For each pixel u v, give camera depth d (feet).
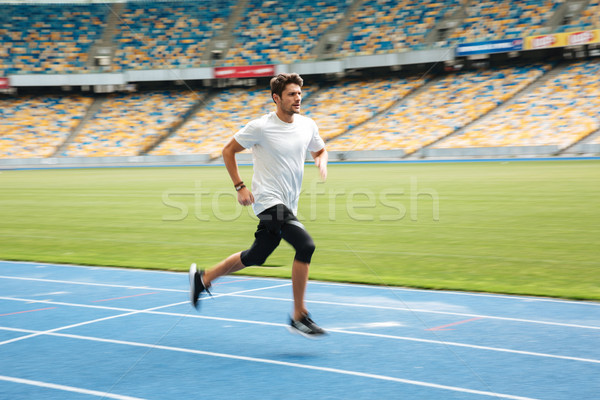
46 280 25.88
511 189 63.62
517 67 156.56
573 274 26.20
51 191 78.13
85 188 81.66
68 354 15.25
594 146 118.73
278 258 31.91
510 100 146.41
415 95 160.97
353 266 29.17
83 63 183.62
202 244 37.42
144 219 50.11
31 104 179.93
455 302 20.66
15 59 181.98
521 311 19.25
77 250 35.83
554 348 15.21
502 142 132.87
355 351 15.12
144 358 14.83
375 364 14.08
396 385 12.69
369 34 173.99
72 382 13.23
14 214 54.90
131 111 178.50
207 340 16.33
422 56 158.81
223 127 169.78
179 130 169.89
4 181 99.30
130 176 105.91
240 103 178.50
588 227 39.17
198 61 180.75
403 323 17.88
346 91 171.01
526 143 130.00
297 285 15.16
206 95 183.01
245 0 190.39
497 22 159.94
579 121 130.72
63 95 184.24
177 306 20.49
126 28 189.78
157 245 37.24
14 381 13.34
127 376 13.53
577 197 55.16
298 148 15.60
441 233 39.04
